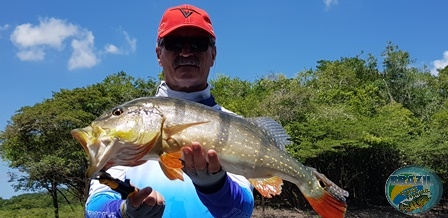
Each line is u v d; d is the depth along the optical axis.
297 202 8.86
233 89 13.35
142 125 0.81
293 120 9.36
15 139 9.39
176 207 0.96
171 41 1.07
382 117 9.91
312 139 8.70
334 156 8.97
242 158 0.87
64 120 9.30
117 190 0.78
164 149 0.82
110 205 0.86
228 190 0.88
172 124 0.83
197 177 0.83
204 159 0.81
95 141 0.79
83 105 10.36
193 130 0.83
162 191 0.98
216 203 0.87
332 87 13.48
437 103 13.62
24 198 15.93
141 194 0.78
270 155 0.90
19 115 9.38
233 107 10.02
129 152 0.81
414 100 14.04
